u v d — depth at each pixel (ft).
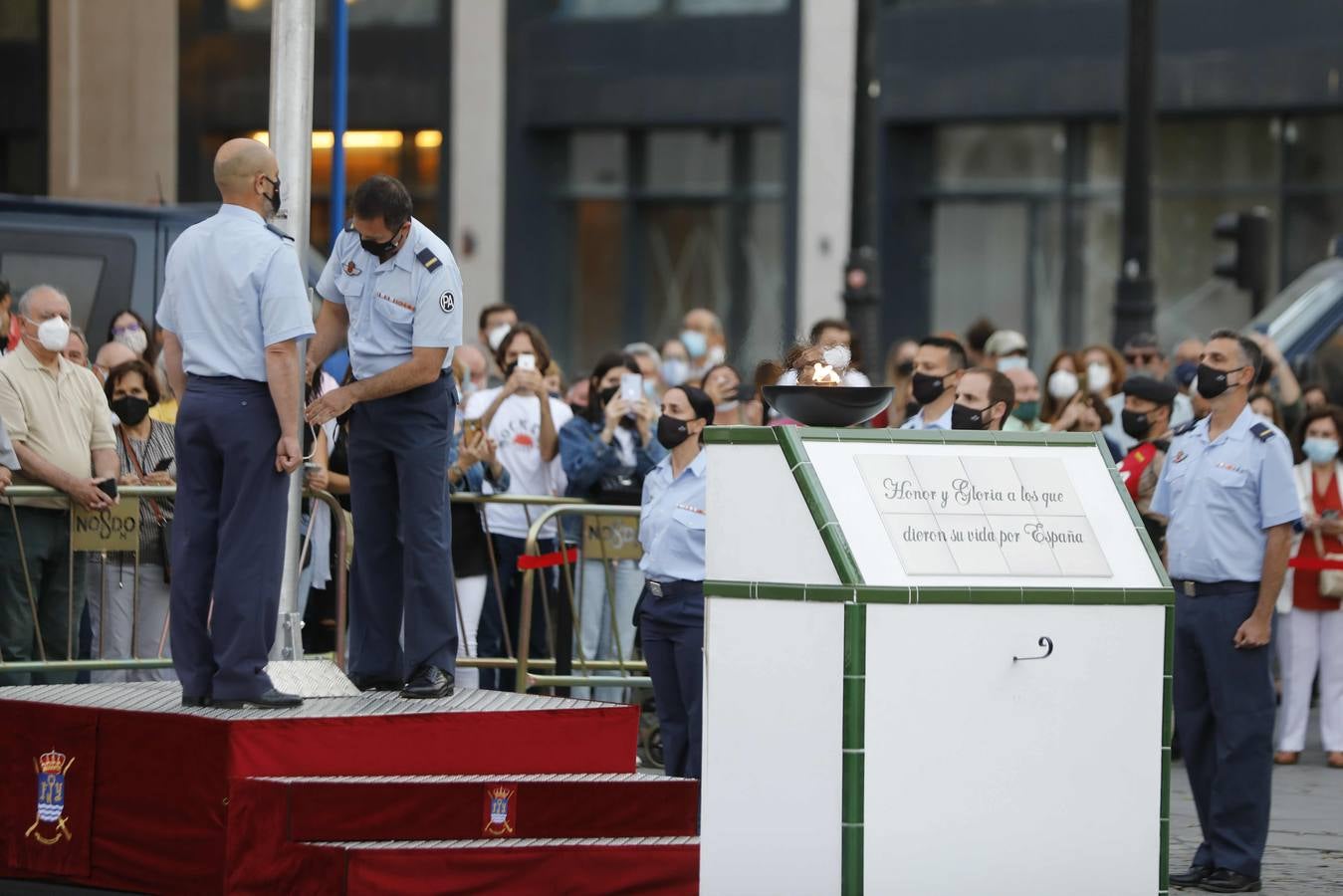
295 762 84.02
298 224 100.53
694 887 83.66
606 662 121.90
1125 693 67.62
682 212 316.60
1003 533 67.51
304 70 100.63
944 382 112.16
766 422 118.42
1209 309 288.30
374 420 90.22
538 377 130.11
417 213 320.91
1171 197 290.15
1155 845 67.97
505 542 125.18
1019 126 299.38
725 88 305.73
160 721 85.20
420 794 83.10
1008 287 301.02
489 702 89.86
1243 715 99.14
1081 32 287.69
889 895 64.85
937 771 65.36
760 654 67.00
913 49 298.56
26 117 303.27
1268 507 98.32
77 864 87.81
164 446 121.19
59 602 109.09
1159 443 127.54
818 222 302.66
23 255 145.28
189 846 84.33
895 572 65.10
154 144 301.02
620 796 85.56
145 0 300.20
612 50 311.06
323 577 114.52
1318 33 272.72
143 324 139.13
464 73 316.40
